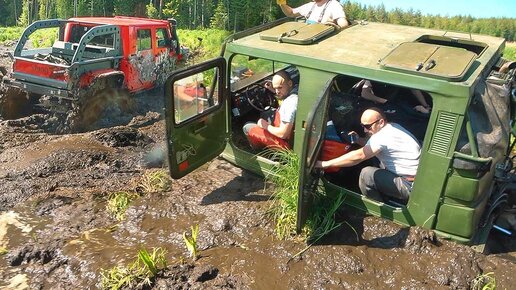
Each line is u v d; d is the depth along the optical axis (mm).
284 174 4500
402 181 4199
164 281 3656
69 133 7992
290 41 4656
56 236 4340
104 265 3887
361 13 74188
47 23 8922
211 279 3719
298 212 3799
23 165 5926
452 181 3855
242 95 5543
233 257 3969
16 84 8172
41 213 4746
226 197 4781
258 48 4598
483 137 3779
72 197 5059
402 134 4203
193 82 4562
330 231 4203
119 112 8992
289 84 4801
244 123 5668
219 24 47094
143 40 9664
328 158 4535
